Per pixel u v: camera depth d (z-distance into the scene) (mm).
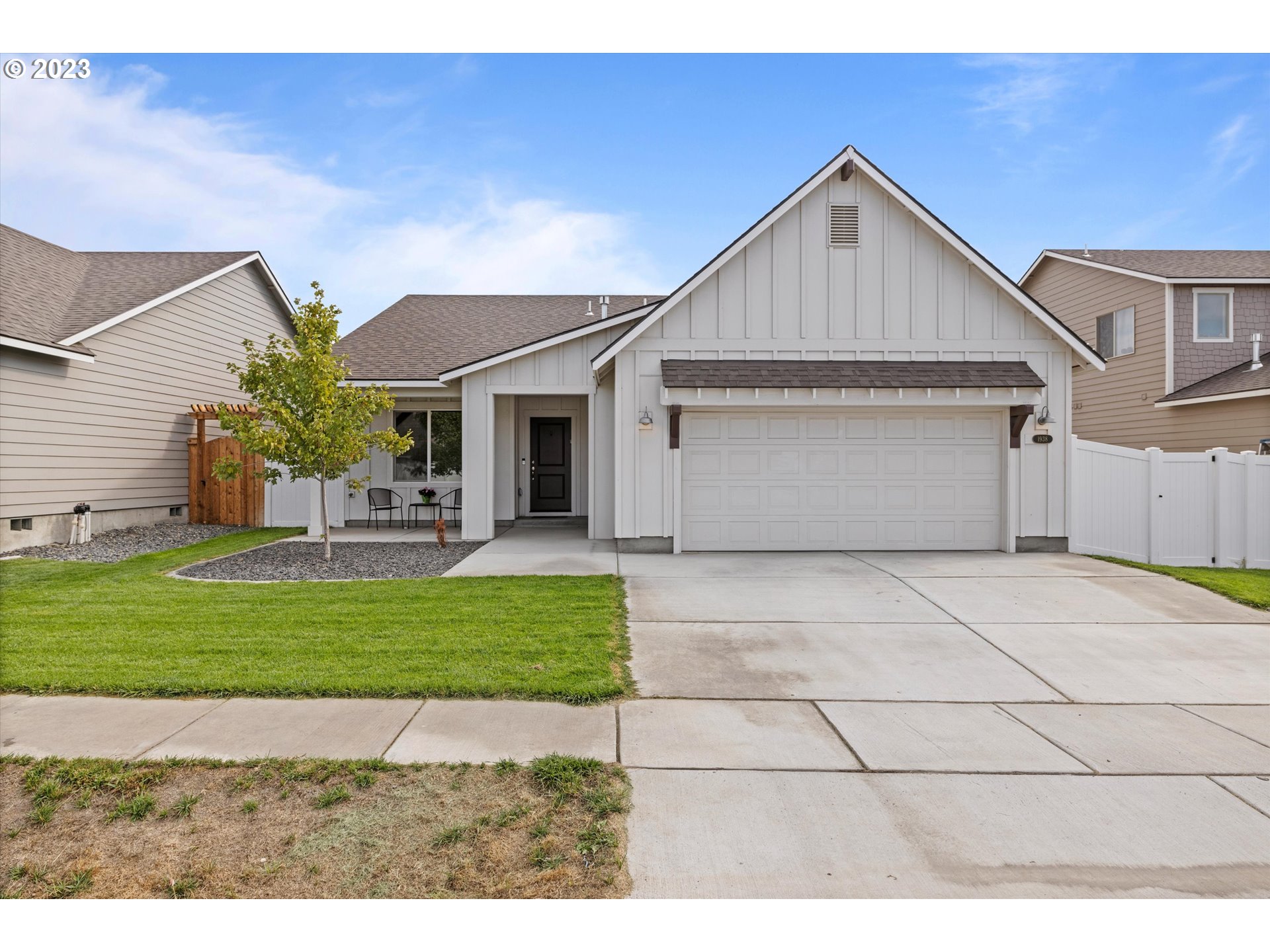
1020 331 11203
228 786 3561
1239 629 6879
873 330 11125
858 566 9883
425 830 3197
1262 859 3055
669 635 6496
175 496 15133
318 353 9875
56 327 12383
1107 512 11078
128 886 2852
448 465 15367
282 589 8102
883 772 3826
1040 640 6461
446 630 6340
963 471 11344
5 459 11219
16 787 3549
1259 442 14242
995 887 2857
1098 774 3840
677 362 10969
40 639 5969
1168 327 16266
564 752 3967
